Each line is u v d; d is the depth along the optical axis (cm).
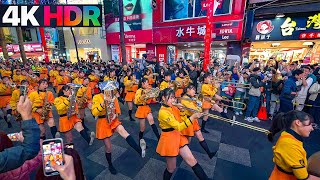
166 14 1304
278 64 795
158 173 322
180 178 309
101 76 818
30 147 110
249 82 586
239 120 573
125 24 1503
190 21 1208
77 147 410
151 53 1465
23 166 135
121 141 438
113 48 1681
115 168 335
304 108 562
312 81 518
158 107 719
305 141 435
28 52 2030
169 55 1397
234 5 1026
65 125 371
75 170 117
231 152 388
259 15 991
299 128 176
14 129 510
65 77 794
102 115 316
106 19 1625
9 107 518
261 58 1197
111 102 305
